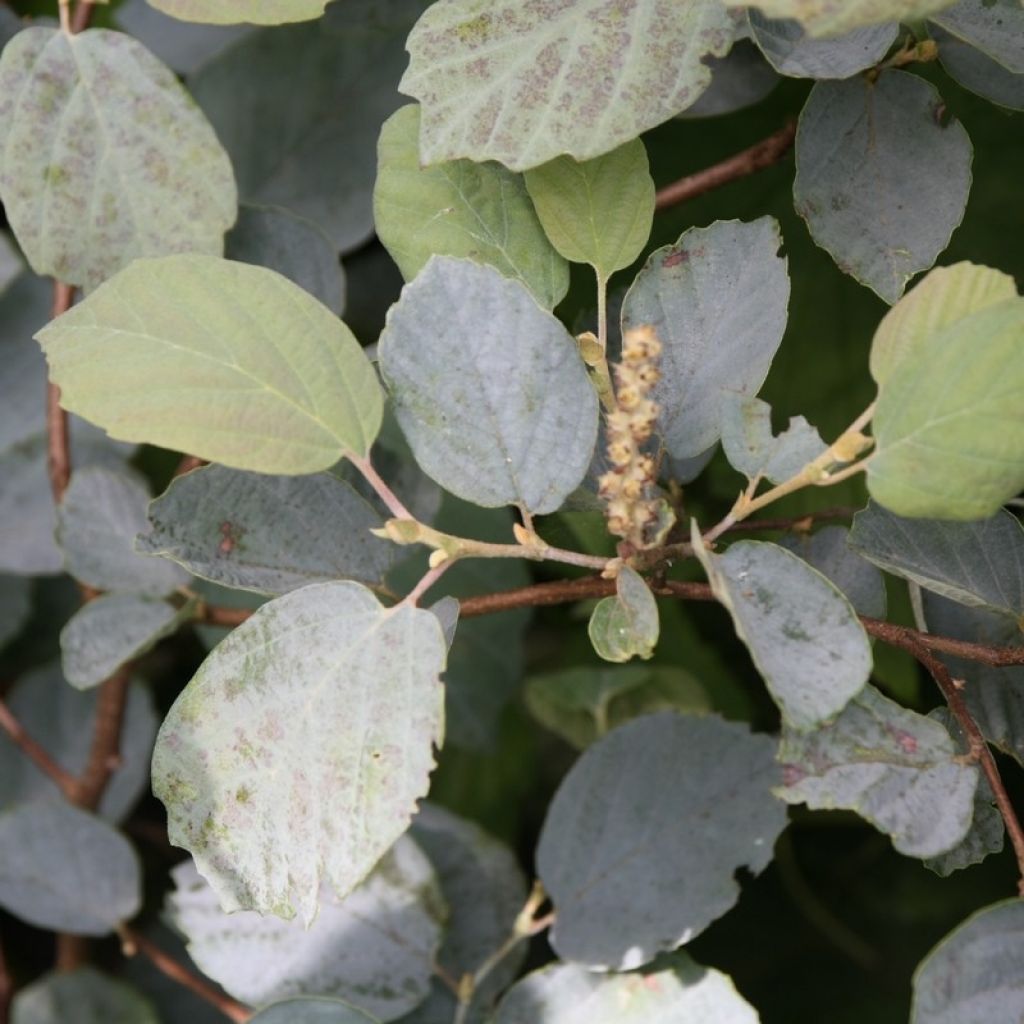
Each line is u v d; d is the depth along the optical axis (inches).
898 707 28.1
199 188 30.4
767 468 28.2
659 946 30.7
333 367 28.2
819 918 39.8
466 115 28.5
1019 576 28.9
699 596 29.0
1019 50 28.9
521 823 40.8
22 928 42.5
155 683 41.3
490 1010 31.7
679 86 28.5
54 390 33.4
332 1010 29.7
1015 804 36.2
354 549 29.8
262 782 27.8
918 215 29.6
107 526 32.2
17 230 30.2
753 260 29.1
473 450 28.3
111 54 30.4
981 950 27.6
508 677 35.9
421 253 29.3
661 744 31.3
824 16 26.7
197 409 28.0
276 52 35.1
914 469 27.3
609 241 29.1
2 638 37.2
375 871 31.6
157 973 38.2
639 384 27.8
